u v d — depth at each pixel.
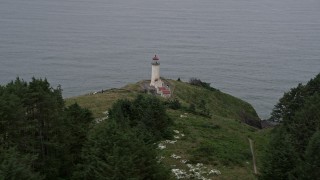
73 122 46.44
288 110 66.44
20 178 29.20
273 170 42.19
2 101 37.31
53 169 40.75
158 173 36.16
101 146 35.66
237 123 84.56
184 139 60.44
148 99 62.81
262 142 68.62
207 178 47.09
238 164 53.91
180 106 86.69
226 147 60.69
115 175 32.84
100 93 98.25
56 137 41.81
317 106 54.44
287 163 41.81
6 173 28.47
